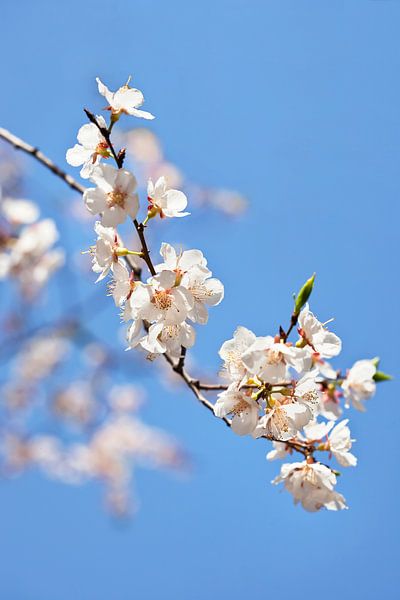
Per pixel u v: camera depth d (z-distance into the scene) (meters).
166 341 0.86
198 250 0.85
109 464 2.07
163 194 0.85
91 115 0.84
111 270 0.87
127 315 0.86
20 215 1.29
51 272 1.32
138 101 0.84
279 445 0.90
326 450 0.89
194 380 0.91
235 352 0.85
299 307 0.86
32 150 1.02
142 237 0.85
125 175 0.84
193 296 0.86
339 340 0.86
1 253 1.29
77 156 0.86
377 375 0.92
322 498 0.88
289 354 0.84
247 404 0.85
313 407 0.86
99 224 0.86
